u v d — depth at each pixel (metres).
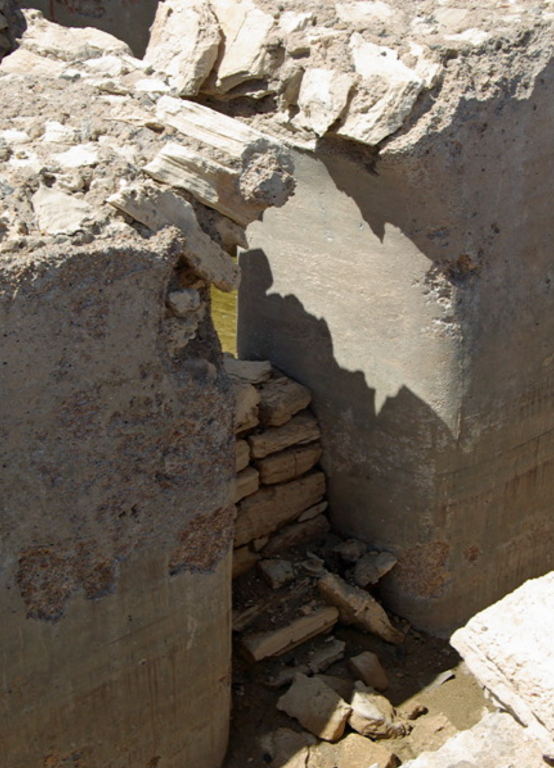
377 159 4.21
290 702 4.39
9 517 3.26
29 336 3.09
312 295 4.81
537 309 4.71
